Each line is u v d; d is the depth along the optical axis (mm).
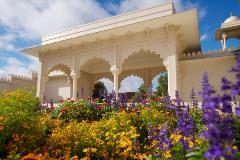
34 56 15344
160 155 2867
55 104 9945
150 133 3471
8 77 18562
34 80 20469
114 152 3658
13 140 3301
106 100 6496
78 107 6395
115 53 11836
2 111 3557
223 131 1299
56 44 13344
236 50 10445
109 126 4320
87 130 4195
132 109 5629
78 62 13094
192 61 11914
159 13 11516
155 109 5297
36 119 4031
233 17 12984
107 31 11516
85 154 3566
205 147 2076
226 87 1397
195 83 11727
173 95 9906
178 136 2797
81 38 12445
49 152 3447
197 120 3967
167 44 10672
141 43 11305
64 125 4824
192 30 11117
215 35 12945
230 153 1339
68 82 16969
